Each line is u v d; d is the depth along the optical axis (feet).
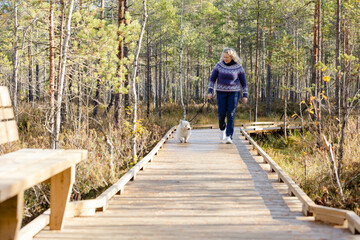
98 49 24.84
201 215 12.00
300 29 111.14
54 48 24.54
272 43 59.21
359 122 37.86
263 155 22.65
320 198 19.61
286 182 15.62
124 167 26.96
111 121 34.12
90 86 25.62
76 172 21.52
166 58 92.22
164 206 13.19
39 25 27.40
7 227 7.00
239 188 16.12
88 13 26.76
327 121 43.16
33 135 35.14
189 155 25.03
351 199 18.43
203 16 91.30
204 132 42.19
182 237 9.64
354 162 26.76
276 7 62.13
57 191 10.20
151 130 44.47
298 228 10.52
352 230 10.00
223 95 26.32
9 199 6.94
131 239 9.47
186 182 17.29
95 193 20.98
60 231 10.14
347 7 46.19
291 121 63.77
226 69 25.50
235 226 10.71
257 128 54.03
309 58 102.63
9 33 64.44
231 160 23.13
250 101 108.78
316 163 28.32
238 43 88.22
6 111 11.46
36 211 19.30
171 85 133.80
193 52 98.63
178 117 75.97
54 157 9.20
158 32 74.28
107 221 11.25
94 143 26.45
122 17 37.40
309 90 28.71
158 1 65.46
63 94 27.86
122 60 25.79
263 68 109.19
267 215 12.04
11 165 7.77
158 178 18.21
